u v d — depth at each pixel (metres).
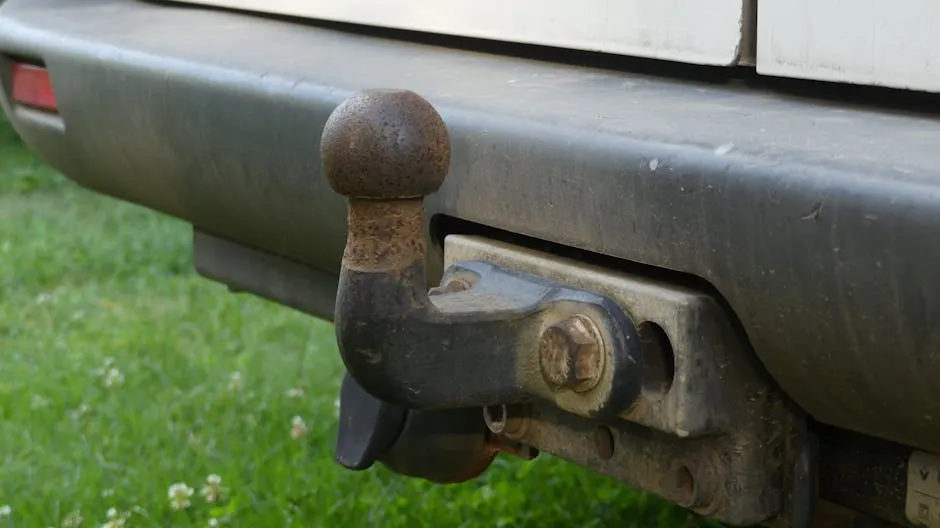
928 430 1.45
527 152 1.75
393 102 1.54
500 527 3.35
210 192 2.38
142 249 6.87
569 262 1.76
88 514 3.46
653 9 1.80
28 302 5.84
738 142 1.54
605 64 1.99
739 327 1.62
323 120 2.03
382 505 3.46
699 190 1.53
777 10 1.66
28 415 4.22
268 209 2.25
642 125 1.66
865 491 1.74
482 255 1.85
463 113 1.85
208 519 3.43
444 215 1.92
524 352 1.70
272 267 2.74
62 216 7.76
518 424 1.94
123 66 2.49
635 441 1.77
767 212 1.46
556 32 1.95
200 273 2.97
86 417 4.24
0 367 4.80
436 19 2.16
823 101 1.71
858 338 1.42
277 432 4.03
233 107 2.22
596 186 1.66
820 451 1.78
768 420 1.67
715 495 1.69
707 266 1.55
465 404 1.67
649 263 1.62
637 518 3.38
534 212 1.76
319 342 5.12
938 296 1.33
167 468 3.76
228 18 2.72
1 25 2.93
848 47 1.59
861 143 1.49
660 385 1.67
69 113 2.70
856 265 1.39
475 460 2.31
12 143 9.90
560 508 3.45
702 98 1.79
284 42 2.41
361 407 2.35
